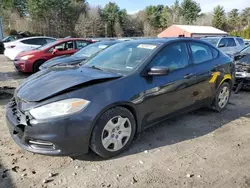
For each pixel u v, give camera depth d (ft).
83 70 11.73
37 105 9.15
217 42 37.73
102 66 12.33
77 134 9.25
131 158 10.45
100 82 10.12
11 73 32.96
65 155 9.36
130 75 10.85
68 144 9.22
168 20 221.87
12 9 161.79
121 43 14.20
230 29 225.97
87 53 25.13
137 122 11.05
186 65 13.26
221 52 16.31
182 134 12.84
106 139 10.07
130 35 208.13
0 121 14.12
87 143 9.59
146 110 11.21
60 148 9.20
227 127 13.85
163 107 12.00
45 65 22.91
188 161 10.30
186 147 11.48
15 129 9.66
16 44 40.93
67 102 9.13
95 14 185.57
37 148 9.37
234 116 15.64
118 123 10.33
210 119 15.02
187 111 13.78
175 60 12.78
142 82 11.00
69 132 9.11
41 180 8.99
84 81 9.89
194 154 10.87
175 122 14.40
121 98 10.11
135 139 11.61
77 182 8.91
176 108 12.79
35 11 156.97
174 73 12.41
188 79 13.01
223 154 10.91
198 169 9.75
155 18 227.40
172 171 9.61
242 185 8.81
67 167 9.79
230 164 10.13
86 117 9.31
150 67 11.44
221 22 222.89
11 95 19.60
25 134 9.31
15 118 9.78
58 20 164.45
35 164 9.96
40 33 155.94
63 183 8.85
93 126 9.55
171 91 12.15
